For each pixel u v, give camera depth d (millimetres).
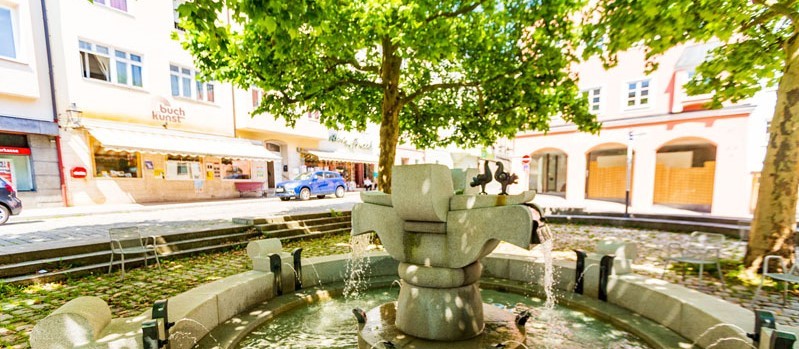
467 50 8719
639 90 17812
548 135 21234
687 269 6336
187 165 17859
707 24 4941
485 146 11531
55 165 13422
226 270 6555
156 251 7000
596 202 19500
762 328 2938
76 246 6551
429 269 3754
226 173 19672
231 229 8938
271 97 8859
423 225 3797
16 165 12680
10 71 12062
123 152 15516
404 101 9219
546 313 4770
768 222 5816
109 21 14617
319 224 10844
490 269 6184
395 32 6258
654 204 19297
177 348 3334
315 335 4180
